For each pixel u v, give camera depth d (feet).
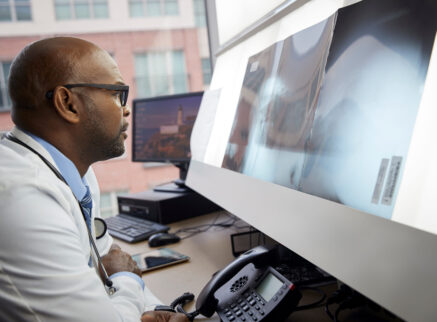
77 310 1.98
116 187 11.34
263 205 2.95
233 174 3.78
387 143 1.95
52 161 2.43
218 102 4.91
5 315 1.91
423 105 1.85
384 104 2.02
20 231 1.91
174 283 3.23
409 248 1.61
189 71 10.84
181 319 2.52
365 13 2.30
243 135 3.87
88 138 2.57
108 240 3.60
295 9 3.31
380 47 2.13
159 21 12.30
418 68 1.85
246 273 2.81
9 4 12.35
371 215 1.88
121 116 2.66
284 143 2.98
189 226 4.89
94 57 2.49
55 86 2.37
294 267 3.05
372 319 2.40
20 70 2.38
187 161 5.69
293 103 2.98
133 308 2.58
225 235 4.41
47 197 2.11
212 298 2.64
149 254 3.93
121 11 12.92
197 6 7.54
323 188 2.35
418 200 1.78
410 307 1.53
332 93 2.47
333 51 2.54
